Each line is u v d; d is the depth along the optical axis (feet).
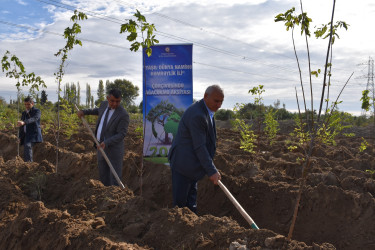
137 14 14.89
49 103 38.11
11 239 12.52
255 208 17.13
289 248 9.66
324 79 9.76
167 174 21.20
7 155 32.58
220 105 13.47
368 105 19.17
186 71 21.17
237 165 22.07
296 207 10.51
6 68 24.22
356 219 14.66
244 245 9.88
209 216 11.82
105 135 18.76
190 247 10.57
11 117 46.06
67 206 15.06
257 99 32.48
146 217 12.78
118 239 11.64
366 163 26.21
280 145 35.47
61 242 11.34
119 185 17.08
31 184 17.62
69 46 20.39
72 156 25.76
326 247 9.69
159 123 21.62
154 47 21.13
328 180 18.97
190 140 13.65
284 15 10.23
